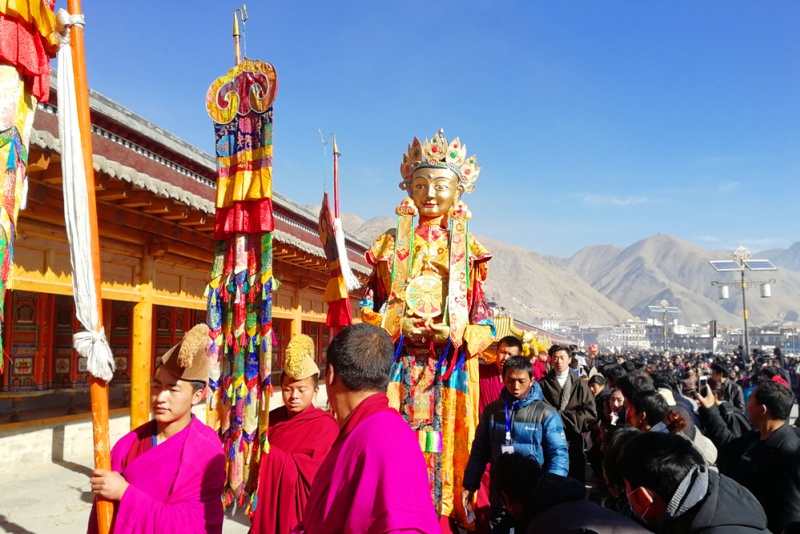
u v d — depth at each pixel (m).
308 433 4.58
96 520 3.13
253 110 5.52
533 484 3.52
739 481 4.32
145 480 3.08
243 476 5.29
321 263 14.82
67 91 3.09
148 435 3.38
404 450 2.40
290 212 14.73
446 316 6.34
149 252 10.53
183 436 3.20
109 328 14.09
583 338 177.50
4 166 3.25
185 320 16.06
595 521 2.91
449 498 6.20
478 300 6.73
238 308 5.48
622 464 2.85
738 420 7.07
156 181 8.82
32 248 8.35
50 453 9.66
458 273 6.47
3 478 8.59
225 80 5.64
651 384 5.29
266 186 5.39
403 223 6.67
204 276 12.72
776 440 4.16
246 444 5.33
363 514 2.29
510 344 7.73
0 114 3.24
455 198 6.79
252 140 5.52
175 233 10.64
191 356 3.23
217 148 5.64
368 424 2.51
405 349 6.49
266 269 5.44
